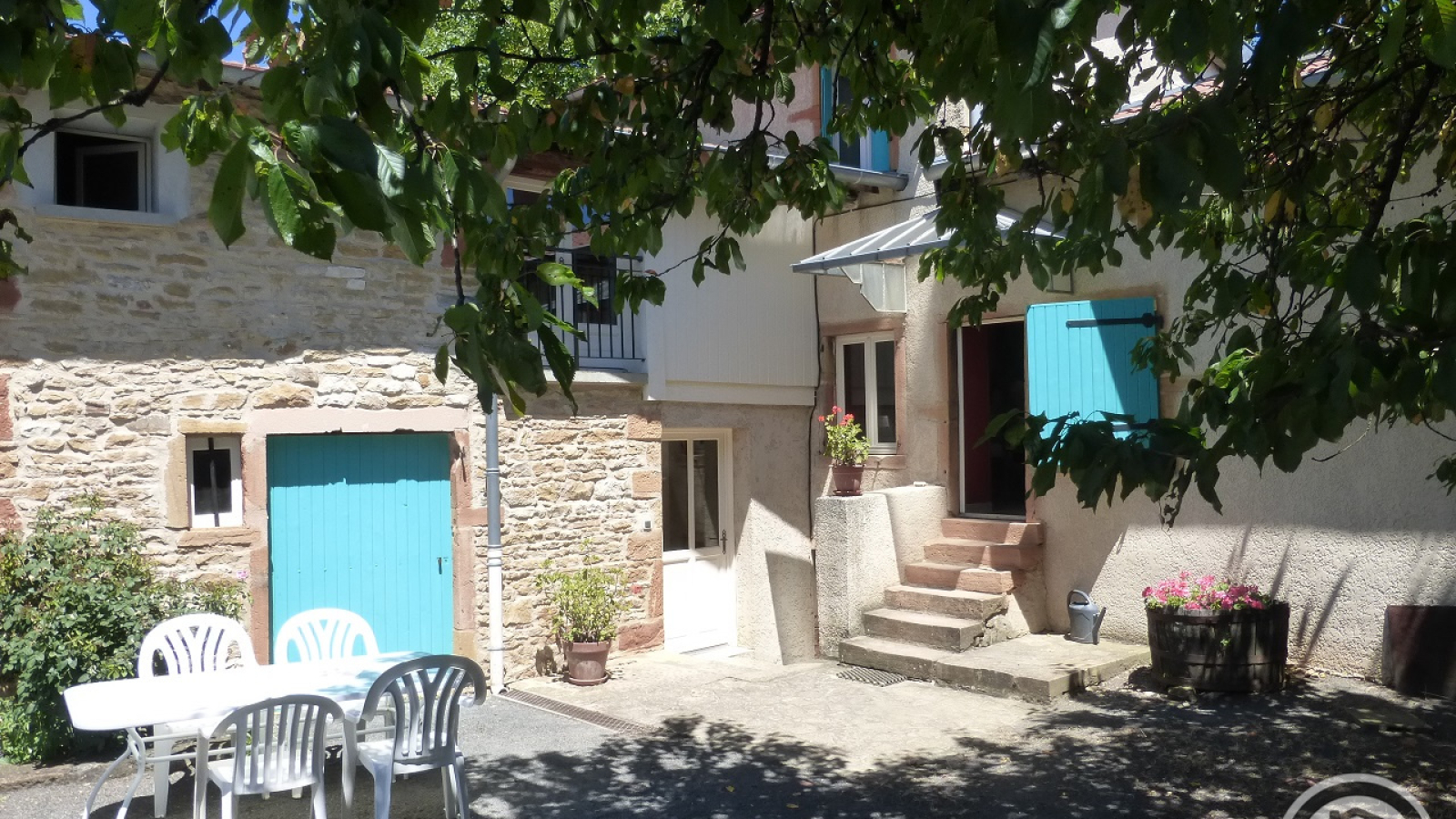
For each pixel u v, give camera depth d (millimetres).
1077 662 8203
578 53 4723
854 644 9047
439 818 5730
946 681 8328
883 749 6820
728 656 10109
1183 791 5895
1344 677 7785
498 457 8453
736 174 5410
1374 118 5430
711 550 10305
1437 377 2447
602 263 9312
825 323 10742
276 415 7566
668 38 4941
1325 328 2779
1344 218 5195
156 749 5633
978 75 3314
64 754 6527
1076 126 4668
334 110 2576
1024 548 9156
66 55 3023
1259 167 5062
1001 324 10195
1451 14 2637
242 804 5945
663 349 9461
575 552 8922
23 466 6703
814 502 10766
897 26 5062
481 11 4262
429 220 2582
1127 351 8516
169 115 7180
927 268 5789
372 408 7957
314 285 7742
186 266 7270
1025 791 5988
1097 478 2953
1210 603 7605
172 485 7188
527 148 4992
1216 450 2812
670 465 10070
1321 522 7910
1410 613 7426
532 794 6047
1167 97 8195
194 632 6582
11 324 6684
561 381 3033
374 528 8078
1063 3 2338
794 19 5312
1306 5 2648
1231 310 4707
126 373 7055
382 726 6059
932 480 10008
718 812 5758
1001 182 9492
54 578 6398
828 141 5598
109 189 7344
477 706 7852
